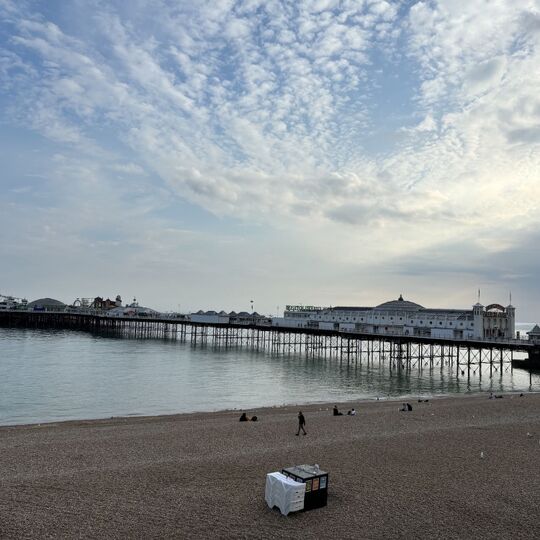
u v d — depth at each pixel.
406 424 33.34
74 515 16.33
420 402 45.34
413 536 15.23
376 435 29.25
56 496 18.06
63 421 37.00
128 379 60.22
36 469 21.61
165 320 131.62
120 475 20.69
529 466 22.97
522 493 19.12
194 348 107.31
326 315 106.50
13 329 153.62
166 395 50.88
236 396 51.69
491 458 24.27
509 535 15.43
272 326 104.06
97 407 43.94
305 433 29.73
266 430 30.81
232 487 19.39
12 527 15.24
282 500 16.73
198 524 15.82
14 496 17.97
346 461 23.28
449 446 26.58
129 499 17.88
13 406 43.16
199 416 38.78
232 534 15.14
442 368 80.06
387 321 93.69
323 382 63.84
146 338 131.12
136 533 15.08
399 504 17.75
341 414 37.66
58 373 63.06
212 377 64.25
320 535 15.18
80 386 54.12
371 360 94.06
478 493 19.05
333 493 18.80
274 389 56.75
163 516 16.41
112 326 162.38
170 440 27.73
